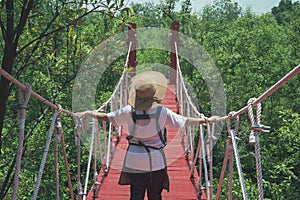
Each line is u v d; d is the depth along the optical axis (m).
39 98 3.77
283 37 30.28
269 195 18.45
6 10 6.38
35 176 11.95
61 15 7.15
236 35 27.22
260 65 25.88
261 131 3.67
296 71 3.00
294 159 18.08
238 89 24.70
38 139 12.34
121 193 6.02
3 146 10.70
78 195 5.45
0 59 12.85
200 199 5.85
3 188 7.36
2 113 6.24
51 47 8.33
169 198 5.89
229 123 4.52
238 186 18.34
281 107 22.47
